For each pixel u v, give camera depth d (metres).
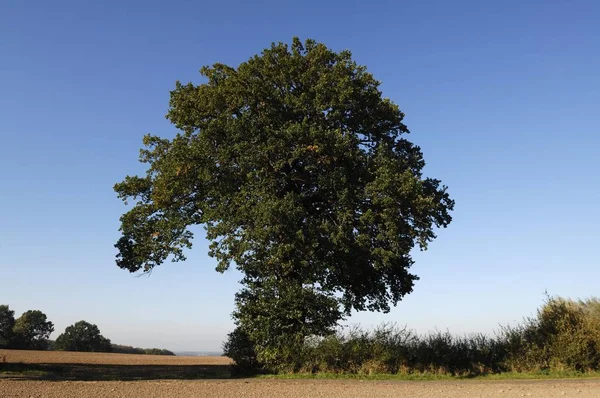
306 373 21.73
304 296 21.89
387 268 25.31
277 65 25.11
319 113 23.69
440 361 22.69
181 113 24.70
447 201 25.59
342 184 22.62
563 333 23.95
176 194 24.31
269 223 20.98
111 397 13.34
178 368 28.11
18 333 79.81
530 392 15.76
